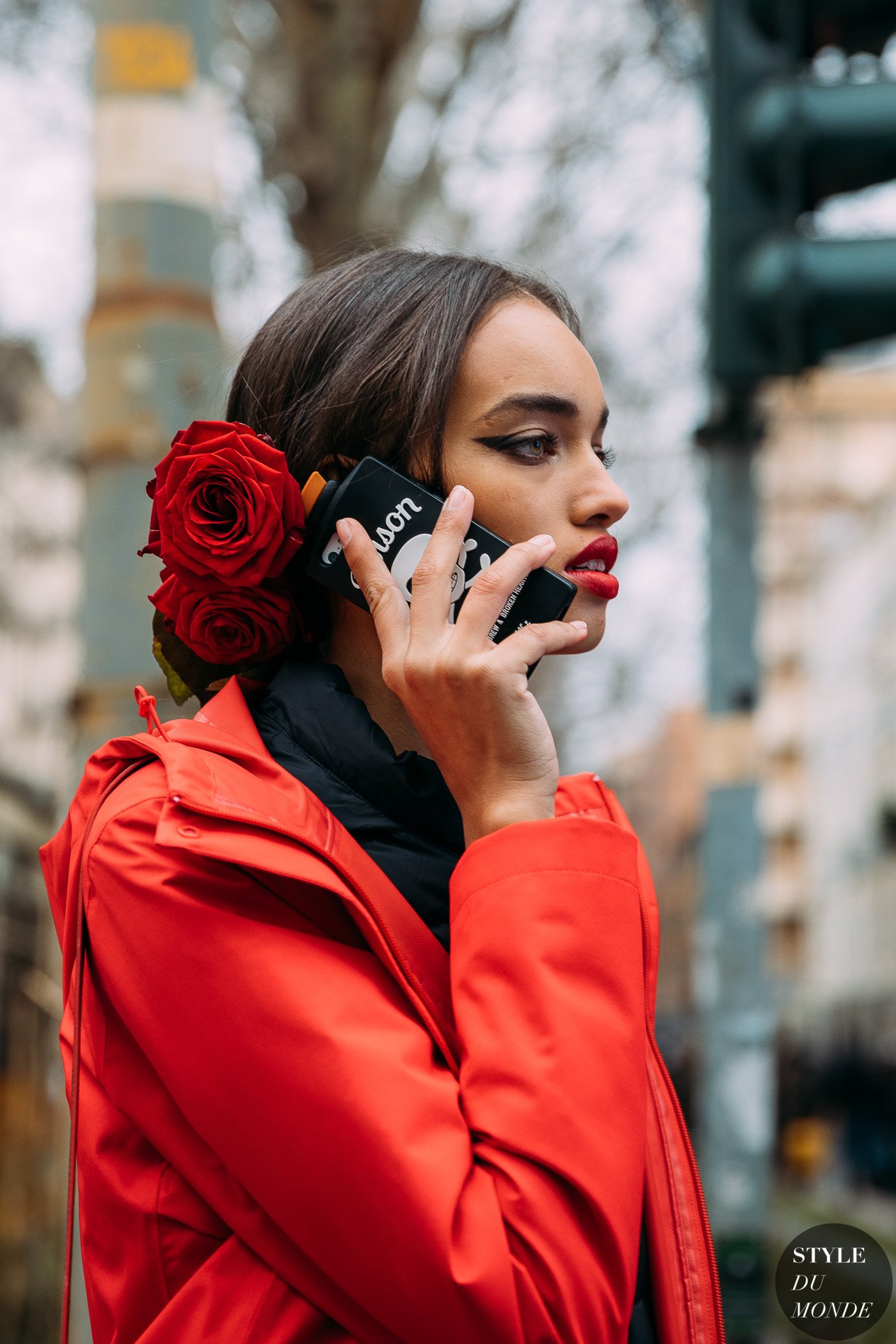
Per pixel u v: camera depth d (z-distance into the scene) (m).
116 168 2.80
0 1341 5.34
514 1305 0.92
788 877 53.66
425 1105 0.97
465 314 1.24
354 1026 0.99
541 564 1.16
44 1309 5.45
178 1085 1.00
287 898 1.05
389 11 7.85
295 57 7.75
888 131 3.07
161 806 1.07
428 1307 0.93
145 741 1.11
